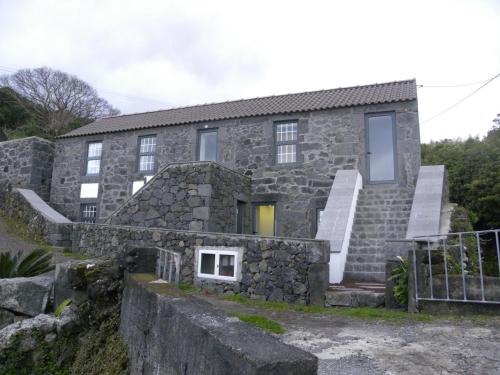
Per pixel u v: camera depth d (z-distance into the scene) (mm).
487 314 4656
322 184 10727
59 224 9797
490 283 4680
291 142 11422
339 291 5738
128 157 13367
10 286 4902
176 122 12688
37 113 33062
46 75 34375
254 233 11430
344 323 4617
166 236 7562
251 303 5836
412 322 4570
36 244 9594
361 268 7238
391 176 10219
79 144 14391
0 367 4105
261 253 6281
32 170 14391
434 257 5234
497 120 22438
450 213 7742
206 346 2086
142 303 3426
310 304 5688
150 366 3029
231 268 6543
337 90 12922
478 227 16859
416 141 9906
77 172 14188
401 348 3617
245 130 11891
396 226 8078
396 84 12180
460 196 17703
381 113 10539
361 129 10594
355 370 3064
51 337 4277
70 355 4254
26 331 4262
